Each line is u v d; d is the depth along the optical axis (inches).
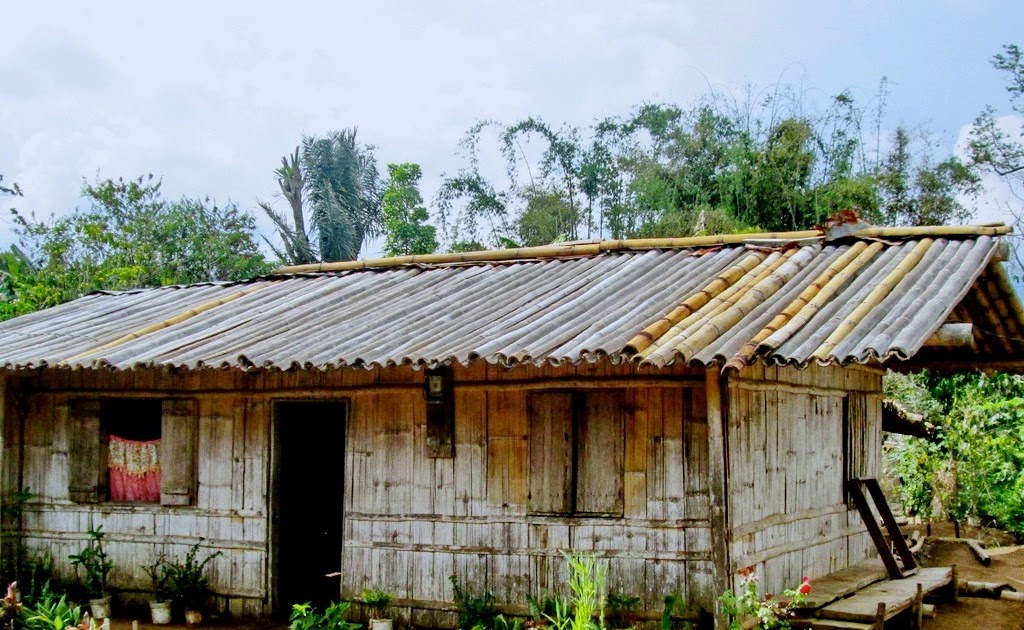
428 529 350.0
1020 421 586.6
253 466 382.9
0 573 404.2
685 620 311.0
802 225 892.6
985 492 587.5
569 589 326.3
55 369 389.1
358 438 365.4
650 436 321.4
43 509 412.2
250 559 380.5
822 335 286.8
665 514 316.8
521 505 336.8
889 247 375.2
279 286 467.8
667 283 363.6
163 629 364.2
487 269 442.6
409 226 1036.5
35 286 804.6
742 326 298.0
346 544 362.3
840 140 925.2
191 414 393.4
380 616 352.2
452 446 348.5
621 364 309.1
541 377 335.6
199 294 478.3
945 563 481.4
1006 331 403.9
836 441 402.9
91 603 380.5
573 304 348.2
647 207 934.4
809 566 366.6
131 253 949.8
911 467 615.2
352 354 317.1
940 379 609.0
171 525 393.1
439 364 300.0
